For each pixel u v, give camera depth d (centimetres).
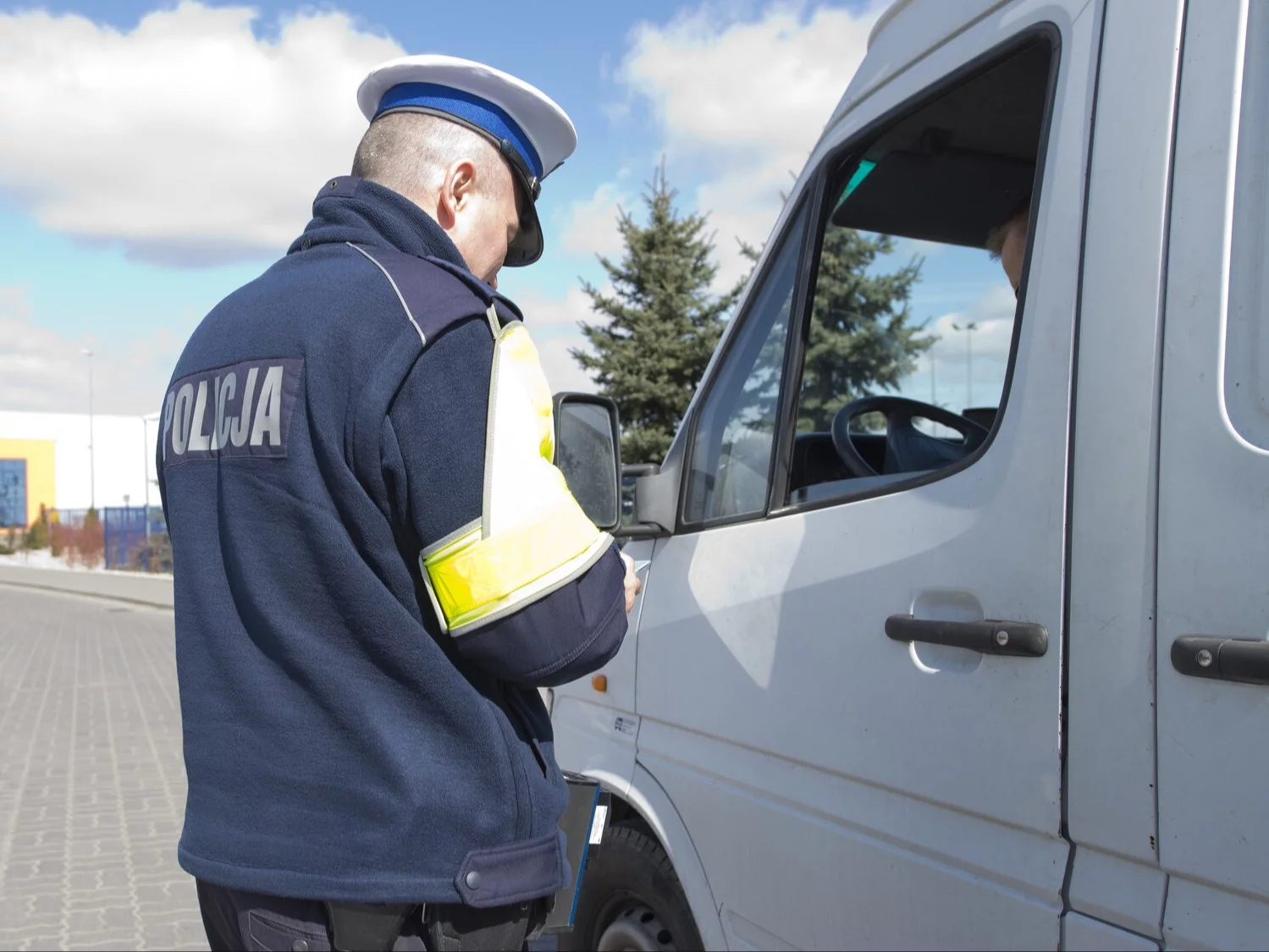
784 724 185
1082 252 139
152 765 661
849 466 209
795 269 205
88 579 2650
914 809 161
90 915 413
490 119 148
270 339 133
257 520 131
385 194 142
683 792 216
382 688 130
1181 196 127
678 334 1970
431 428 125
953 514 155
